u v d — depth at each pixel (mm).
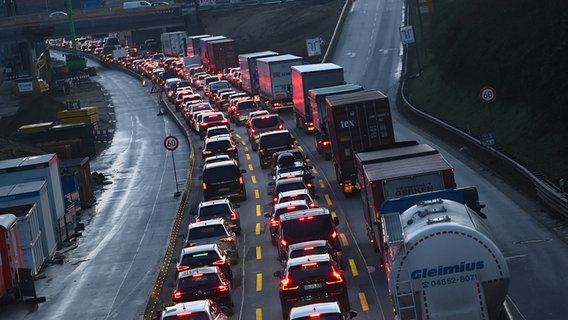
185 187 86688
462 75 115625
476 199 42531
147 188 97750
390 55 183375
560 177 67312
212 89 162875
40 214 67000
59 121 152625
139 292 57219
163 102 180250
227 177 76500
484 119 97875
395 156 53625
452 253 32156
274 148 92375
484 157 82312
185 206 82062
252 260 57969
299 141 108375
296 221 51125
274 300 48625
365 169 51562
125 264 65562
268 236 64375
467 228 32250
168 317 36312
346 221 65688
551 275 46906
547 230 56031
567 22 84500
